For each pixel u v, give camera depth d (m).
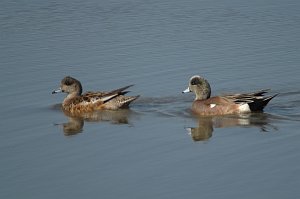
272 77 22.66
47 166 16.30
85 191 14.77
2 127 19.20
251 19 29.91
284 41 26.50
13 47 26.56
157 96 21.56
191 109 20.33
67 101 21.00
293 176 15.03
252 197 14.12
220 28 28.67
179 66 24.00
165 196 14.38
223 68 23.70
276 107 20.17
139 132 18.52
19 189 15.02
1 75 23.44
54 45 26.72
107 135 18.39
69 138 18.23
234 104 19.72
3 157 16.97
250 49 25.67
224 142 17.45
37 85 22.59
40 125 19.41
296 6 31.75
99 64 24.45
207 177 15.23
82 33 28.36
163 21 29.98
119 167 16.05
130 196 14.43
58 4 33.41
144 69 23.80
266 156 16.31
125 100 20.52
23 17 30.95
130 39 27.34
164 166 16.02
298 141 17.19
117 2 33.75
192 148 17.11
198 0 33.84
